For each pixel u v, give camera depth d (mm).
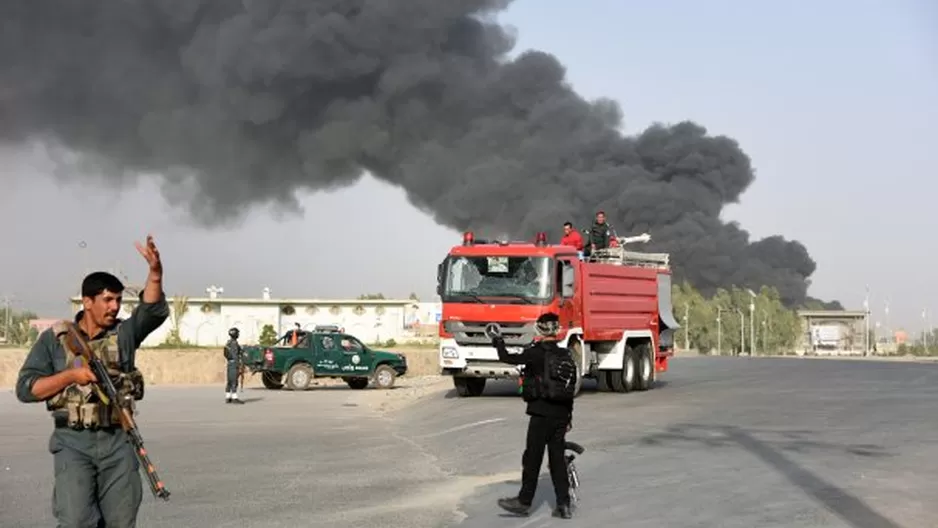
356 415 21844
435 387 28328
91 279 6062
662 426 15391
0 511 9938
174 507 10031
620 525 8641
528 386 9180
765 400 19672
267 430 18203
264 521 9273
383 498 10539
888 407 17906
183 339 84688
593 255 23344
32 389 5770
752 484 10133
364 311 90500
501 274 20609
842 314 132750
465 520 9203
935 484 9867
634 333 23172
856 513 8586
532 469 9227
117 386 5965
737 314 107875
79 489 5824
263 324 87062
